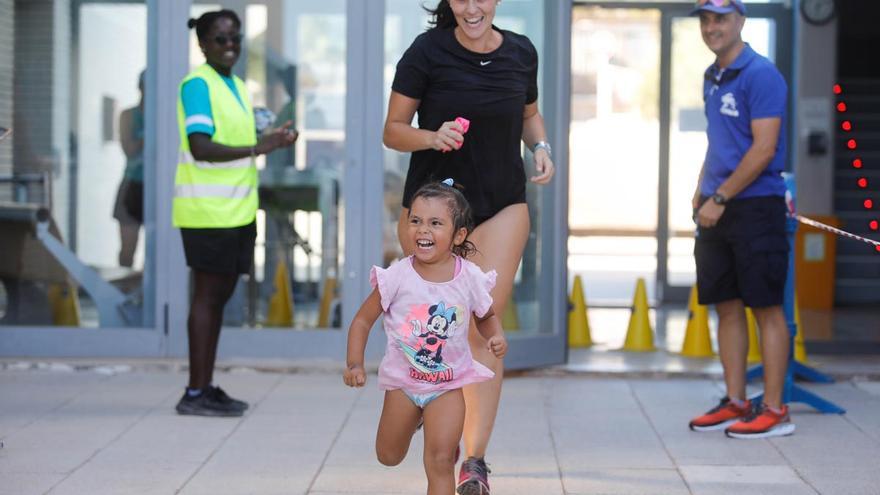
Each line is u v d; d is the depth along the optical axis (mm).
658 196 22766
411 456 9977
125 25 14367
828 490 9000
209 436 10617
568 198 14305
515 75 8625
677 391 13070
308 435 10703
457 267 7508
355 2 14016
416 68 8594
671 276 22750
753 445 10516
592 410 12000
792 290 11773
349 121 14078
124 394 12461
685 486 9117
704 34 10906
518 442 10578
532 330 14383
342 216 14211
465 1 8297
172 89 14117
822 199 21922
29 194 14500
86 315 14445
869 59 25609
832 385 13516
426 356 7453
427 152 8742
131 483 9016
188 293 14188
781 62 22172
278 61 14266
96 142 14453
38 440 10383
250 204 11383
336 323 14297
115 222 14469
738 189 10688
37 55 14461
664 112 22750
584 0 22609
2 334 14281
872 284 21844
